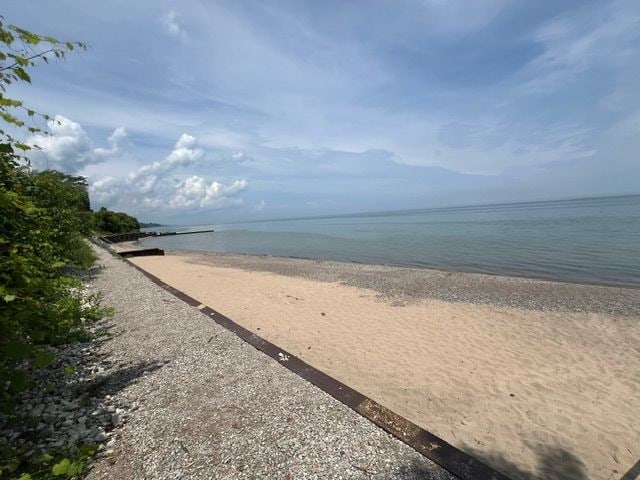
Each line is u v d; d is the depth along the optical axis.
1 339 2.01
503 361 5.59
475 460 2.32
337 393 3.23
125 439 2.63
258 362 3.97
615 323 7.41
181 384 3.48
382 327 7.27
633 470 3.17
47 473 2.22
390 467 2.30
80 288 6.15
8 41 1.56
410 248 25.58
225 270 16.81
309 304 9.30
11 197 2.38
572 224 35.75
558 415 4.10
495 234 31.20
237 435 2.65
